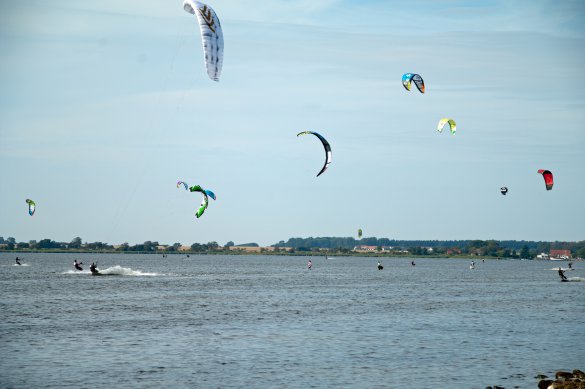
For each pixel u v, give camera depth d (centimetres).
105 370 4766
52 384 4381
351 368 4919
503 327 7038
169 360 5112
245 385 4416
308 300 10056
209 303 9306
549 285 15288
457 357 5369
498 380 4653
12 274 17100
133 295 10538
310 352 5478
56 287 12094
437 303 9781
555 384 4344
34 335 6134
